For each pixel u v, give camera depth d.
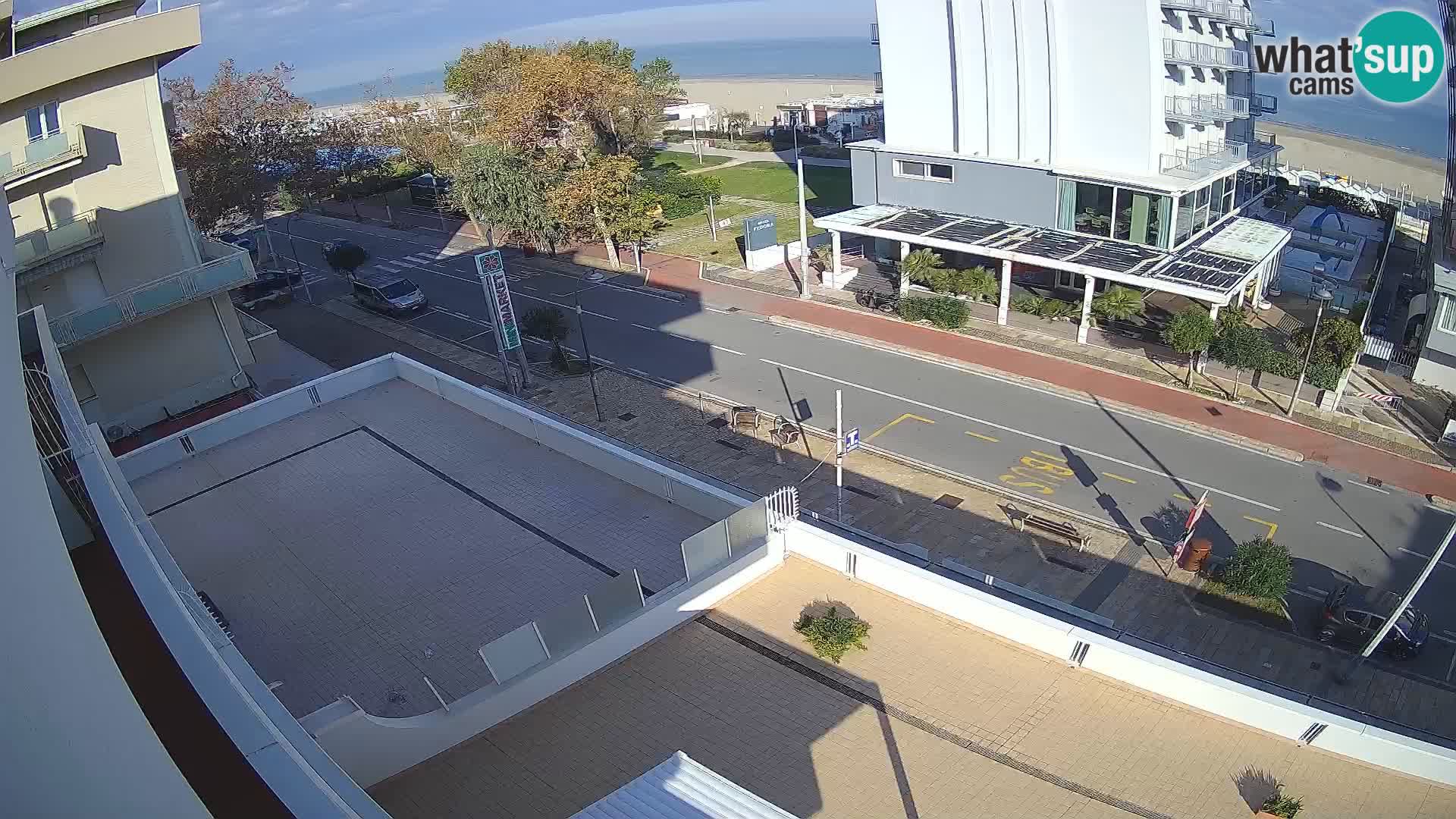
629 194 51.88
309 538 18.88
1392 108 89.50
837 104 91.75
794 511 17.42
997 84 39.41
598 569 17.16
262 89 58.31
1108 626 21.95
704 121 98.50
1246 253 36.03
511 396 36.56
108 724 6.70
